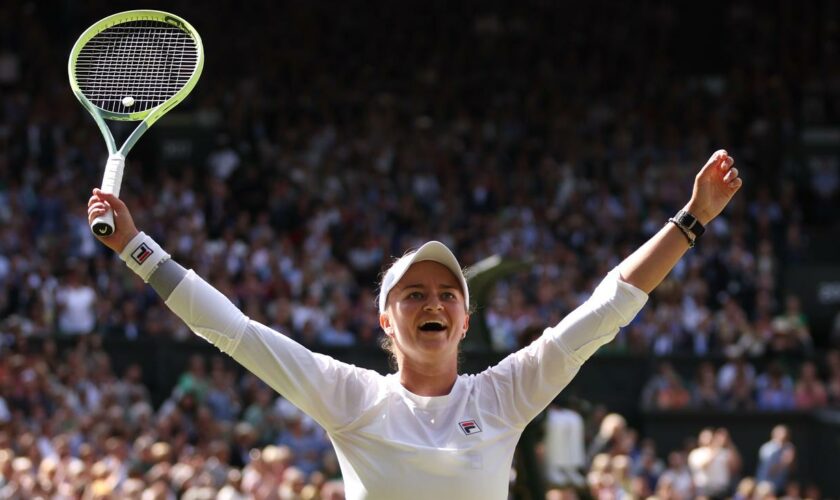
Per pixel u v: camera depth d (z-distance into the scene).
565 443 26.84
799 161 67.56
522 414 10.24
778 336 49.19
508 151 64.38
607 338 10.24
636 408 46.88
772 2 75.81
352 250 55.09
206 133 63.06
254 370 10.09
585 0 74.25
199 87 66.88
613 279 10.27
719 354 47.59
